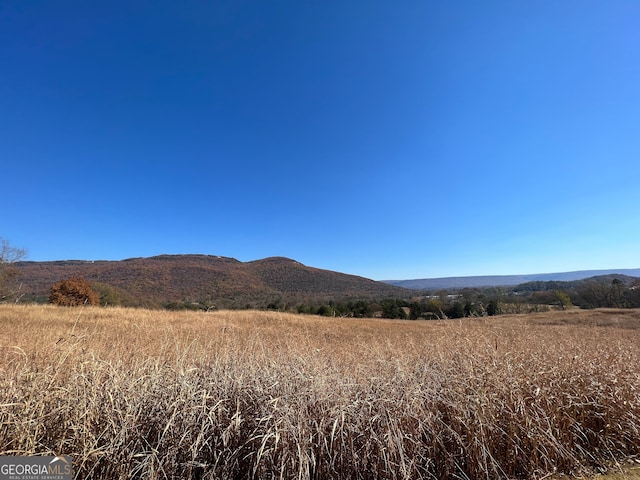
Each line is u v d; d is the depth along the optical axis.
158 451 2.02
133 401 2.18
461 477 2.32
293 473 1.99
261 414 2.23
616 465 2.57
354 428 2.23
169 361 2.98
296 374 2.69
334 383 2.70
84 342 3.10
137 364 2.68
